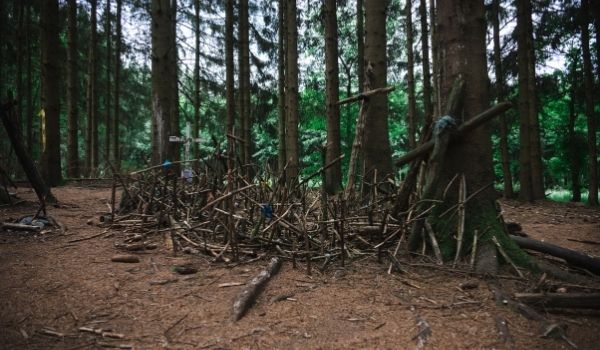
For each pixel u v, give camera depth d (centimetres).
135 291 275
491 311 252
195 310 248
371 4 706
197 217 462
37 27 1498
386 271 325
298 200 449
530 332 228
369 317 243
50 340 212
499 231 347
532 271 318
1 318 232
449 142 360
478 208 356
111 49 1764
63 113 1966
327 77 916
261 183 452
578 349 212
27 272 304
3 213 530
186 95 1784
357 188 572
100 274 304
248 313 247
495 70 1163
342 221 338
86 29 1653
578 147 1420
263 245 377
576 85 1255
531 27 1116
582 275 336
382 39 706
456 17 374
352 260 353
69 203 652
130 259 336
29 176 604
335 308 255
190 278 302
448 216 363
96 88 1590
